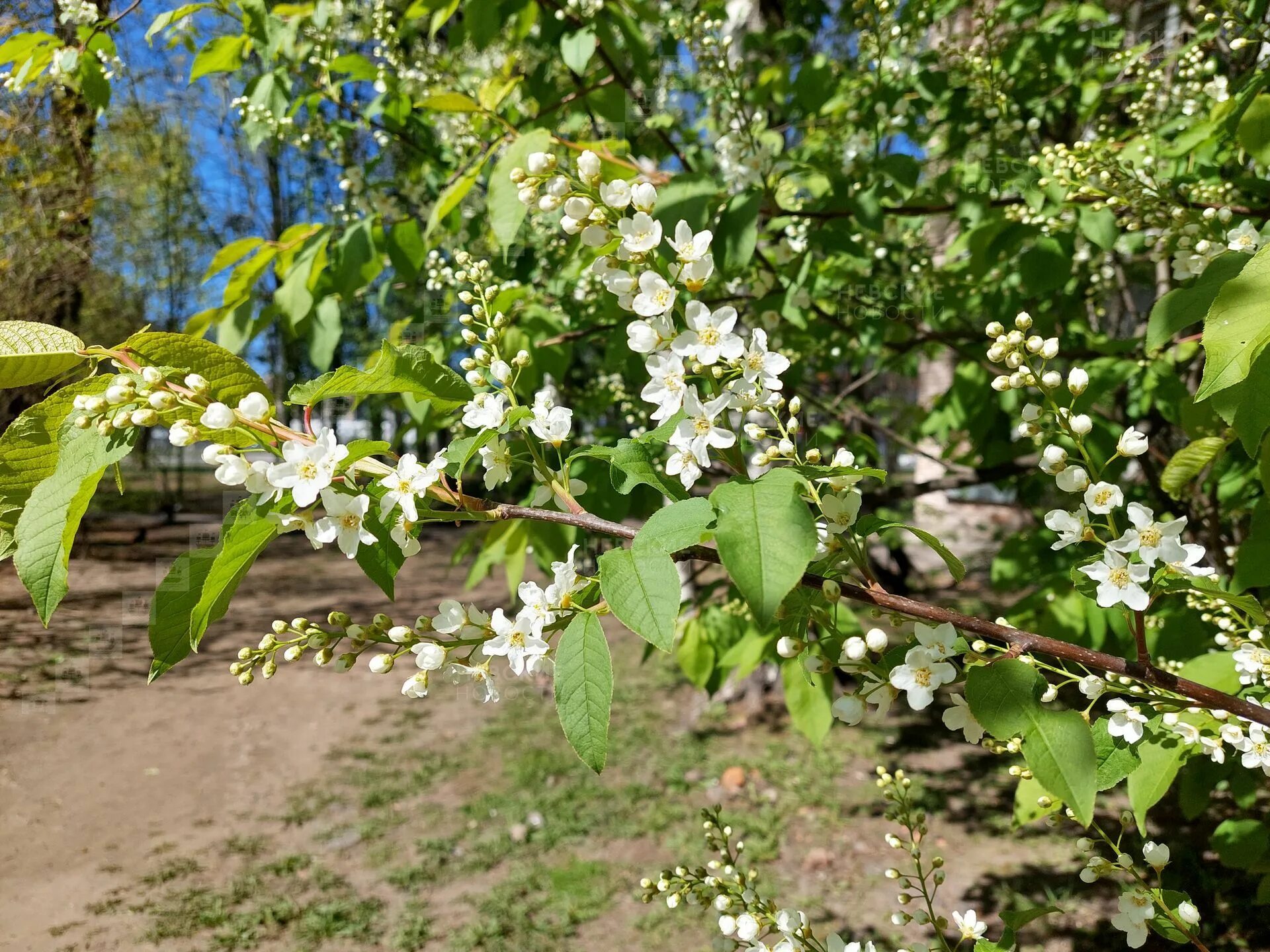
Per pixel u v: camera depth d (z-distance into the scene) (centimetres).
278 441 103
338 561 1290
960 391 342
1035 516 375
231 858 481
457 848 486
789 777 558
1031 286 251
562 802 534
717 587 330
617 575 93
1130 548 106
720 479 259
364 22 332
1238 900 380
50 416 102
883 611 119
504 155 204
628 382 356
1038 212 241
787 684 256
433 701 715
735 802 528
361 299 429
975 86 288
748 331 315
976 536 884
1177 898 137
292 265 274
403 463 106
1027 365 112
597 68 317
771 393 112
